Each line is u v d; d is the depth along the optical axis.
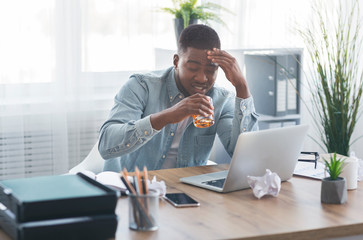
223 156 2.88
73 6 3.21
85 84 3.28
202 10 3.05
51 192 1.36
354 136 3.61
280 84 3.02
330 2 3.54
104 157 2.12
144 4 3.35
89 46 3.27
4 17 3.07
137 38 3.36
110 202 1.33
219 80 2.99
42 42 3.17
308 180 1.95
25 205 1.25
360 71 3.47
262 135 1.72
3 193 1.43
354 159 1.90
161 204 1.63
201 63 2.18
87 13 3.24
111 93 3.35
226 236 1.36
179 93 2.33
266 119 3.02
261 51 3.08
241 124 2.22
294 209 1.60
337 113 2.73
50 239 1.26
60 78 3.23
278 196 1.73
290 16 3.60
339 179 1.68
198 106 1.94
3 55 3.10
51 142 3.28
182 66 2.22
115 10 3.29
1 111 3.15
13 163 3.22
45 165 3.29
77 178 1.54
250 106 2.23
